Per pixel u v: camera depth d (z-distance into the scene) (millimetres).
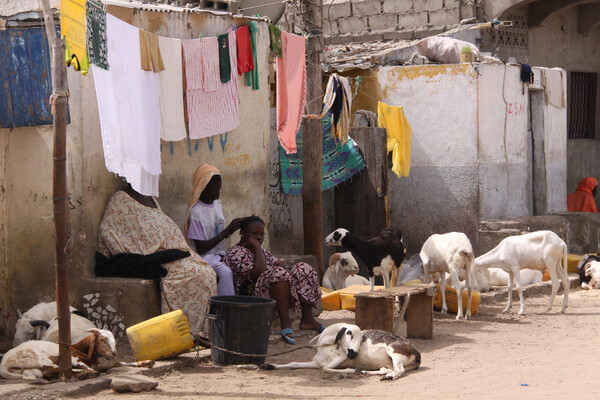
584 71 20203
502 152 15039
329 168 13250
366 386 6883
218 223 9406
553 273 10977
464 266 10570
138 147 8289
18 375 6762
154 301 8141
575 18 19938
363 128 13469
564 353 8367
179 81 9102
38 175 8516
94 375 6855
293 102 11148
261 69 10953
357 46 17078
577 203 18031
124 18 8688
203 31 9883
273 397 6434
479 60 14930
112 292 8164
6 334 8562
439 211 14719
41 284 8531
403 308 9141
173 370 7426
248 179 10766
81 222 8305
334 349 7578
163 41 8836
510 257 10961
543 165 16562
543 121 16516
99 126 8492
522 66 15453
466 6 17531
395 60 15406
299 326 9242
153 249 8414
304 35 11758
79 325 7656
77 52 6664
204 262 8516
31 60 8461
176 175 9547
